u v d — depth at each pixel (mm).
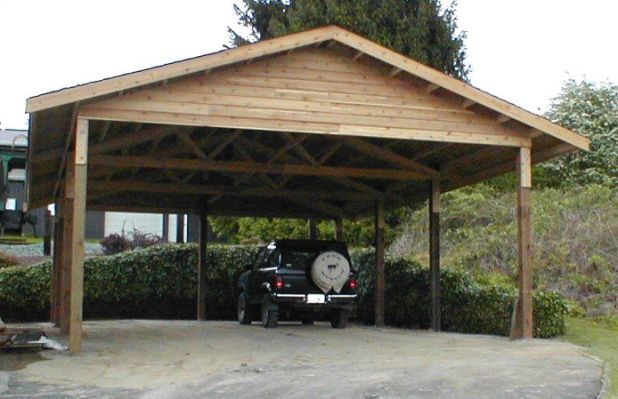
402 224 24047
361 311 19344
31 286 20141
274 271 15359
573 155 23250
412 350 11672
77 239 11023
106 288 21203
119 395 8141
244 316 17344
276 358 10875
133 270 21469
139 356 11133
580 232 18219
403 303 17469
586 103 24453
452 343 12602
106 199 19047
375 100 12359
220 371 9719
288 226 25484
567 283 16516
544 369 9391
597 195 20000
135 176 17266
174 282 21672
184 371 9766
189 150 15086
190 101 11617
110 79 10906
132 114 11352
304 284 15320
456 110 12641
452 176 15906
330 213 20766
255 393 8141
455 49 23797
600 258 16766
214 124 11680
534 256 17828
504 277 17609
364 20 22844
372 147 14883
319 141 15430
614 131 23375
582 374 9023
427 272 16453
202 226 19828
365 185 18078
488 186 24047
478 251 19422
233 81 11836
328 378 8977
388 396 7891
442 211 22516
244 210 20297
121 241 25688
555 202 20266
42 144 13258
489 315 14172
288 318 16781
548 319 12789
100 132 13164
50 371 9680
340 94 12234
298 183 18844
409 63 12078
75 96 10727
